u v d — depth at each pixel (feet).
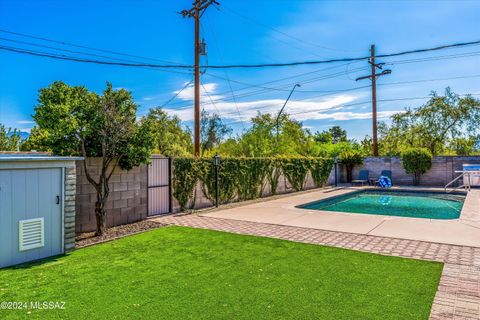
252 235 23.16
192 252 18.88
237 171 42.39
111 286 13.75
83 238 22.76
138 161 26.45
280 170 51.44
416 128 76.59
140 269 15.93
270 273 15.23
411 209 42.06
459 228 24.57
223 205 38.93
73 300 12.40
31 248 17.38
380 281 14.06
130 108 25.14
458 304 11.79
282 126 76.95
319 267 15.99
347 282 13.98
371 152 87.92
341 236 22.58
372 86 68.59
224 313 11.27
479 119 70.28
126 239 22.29
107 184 24.63
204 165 37.19
